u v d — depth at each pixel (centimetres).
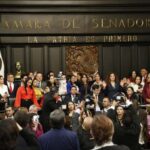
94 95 1430
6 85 1570
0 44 1886
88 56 1944
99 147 448
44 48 1909
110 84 1550
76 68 1931
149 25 1933
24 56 1903
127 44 1941
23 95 1345
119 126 831
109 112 948
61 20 1902
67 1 1875
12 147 427
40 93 1466
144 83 1630
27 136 560
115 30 1922
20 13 1881
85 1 1884
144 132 1156
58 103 1245
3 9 1861
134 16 1928
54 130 627
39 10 1878
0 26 1872
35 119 903
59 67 1923
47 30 1895
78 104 1300
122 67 1933
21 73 1878
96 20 1916
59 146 616
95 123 452
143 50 1944
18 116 572
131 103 1217
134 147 829
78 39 1920
